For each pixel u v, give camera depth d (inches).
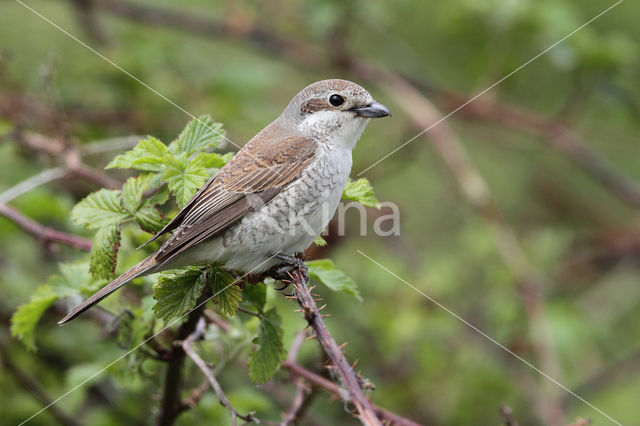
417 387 432.1
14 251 394.0
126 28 506.9
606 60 461.4
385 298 447.5
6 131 393.1
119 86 451.2
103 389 377.4
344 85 281.9
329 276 259.1
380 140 514.9
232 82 469.4
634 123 494.3
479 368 438.3
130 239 284.2
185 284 223.8
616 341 524.7
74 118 429.4
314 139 272.1
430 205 560.1
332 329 407.5
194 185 234.5
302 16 518.3
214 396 315.0
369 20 496.7
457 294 461.1
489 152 615.8
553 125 503.5
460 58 594.9
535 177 608.1
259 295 245.8
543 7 470.6
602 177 500.7
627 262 519.8
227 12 514.0
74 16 492.7
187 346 234.2
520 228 578.9
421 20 603.2
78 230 359.3
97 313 296.4
